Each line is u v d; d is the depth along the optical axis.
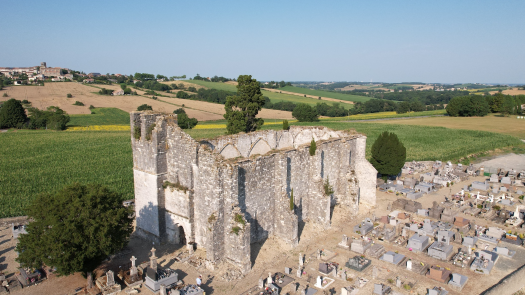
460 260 34.09
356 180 46.12
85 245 26.28
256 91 70.44
